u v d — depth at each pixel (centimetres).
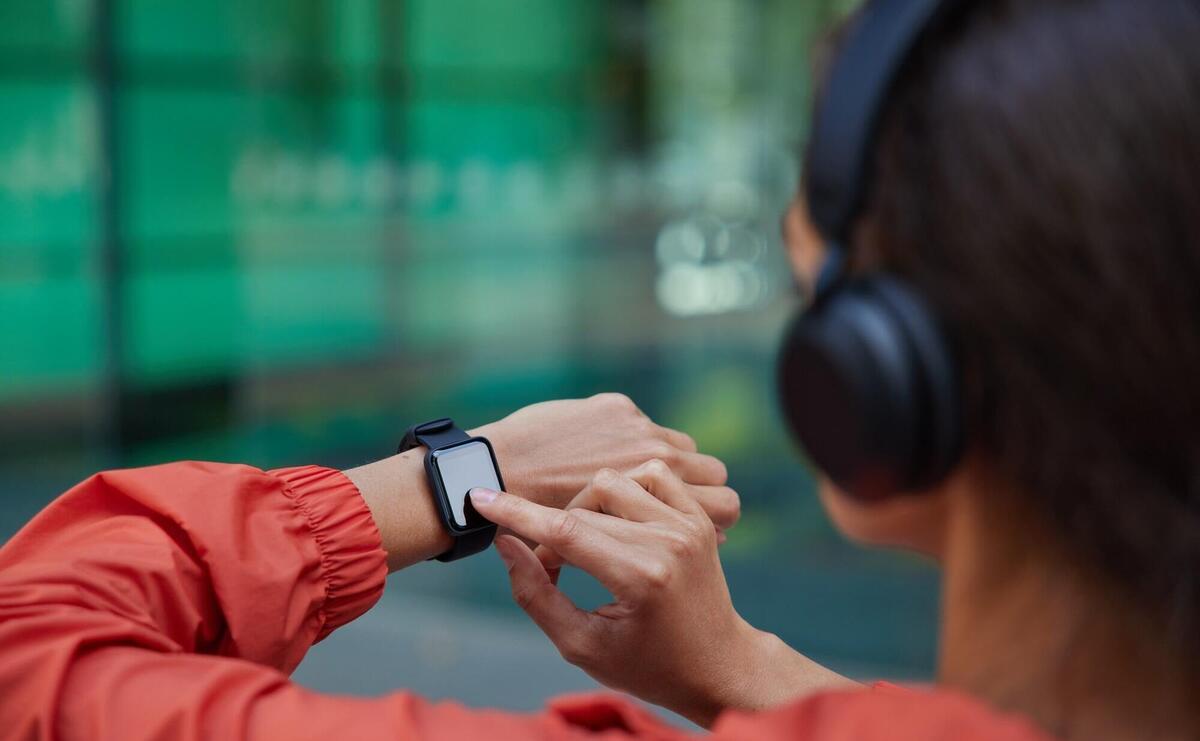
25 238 501
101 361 503
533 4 642
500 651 307
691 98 618
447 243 641
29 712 53
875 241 46
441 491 78
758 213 598
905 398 43
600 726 69
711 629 71
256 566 67
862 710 44
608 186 648
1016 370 41
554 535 72
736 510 88
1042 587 43
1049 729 43
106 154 497
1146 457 40
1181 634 40
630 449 88
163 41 515
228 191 542
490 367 616
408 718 49
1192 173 39
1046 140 41
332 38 584
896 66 45
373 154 612
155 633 59
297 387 576
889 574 346
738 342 613
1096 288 40
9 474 468
